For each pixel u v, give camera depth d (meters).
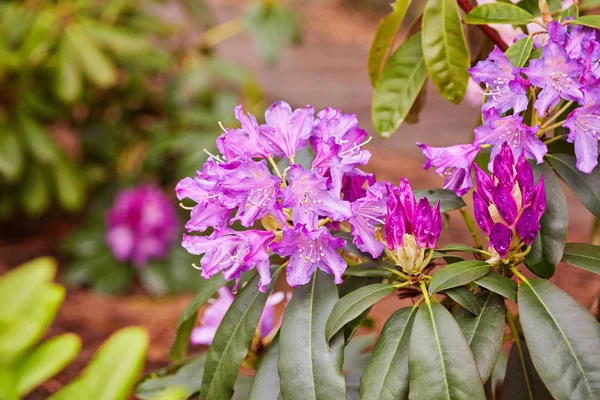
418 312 0.82
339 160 0.83
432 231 0.84
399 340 0.83
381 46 1.06
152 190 2.37
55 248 2.50
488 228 0.84
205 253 0.85
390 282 0.88
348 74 4.36
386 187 0.85
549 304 0.82
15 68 2.21
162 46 2.71
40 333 0.93
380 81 1.04
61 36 2.22
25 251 2.46
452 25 0.98
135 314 2.03
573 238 2.25
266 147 0.87
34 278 0.97
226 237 0.85
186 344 1.05
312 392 0.83
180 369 1.05
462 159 0.87
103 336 1.83
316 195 0.83
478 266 0.84
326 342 0.84
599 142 0.93
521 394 0.95
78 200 2.33
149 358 1.68
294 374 0.84
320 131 0.87
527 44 0.90
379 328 1.63
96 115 2.64
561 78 0.83
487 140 0.85
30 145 2.26
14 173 2.20
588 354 0.79
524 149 0.85
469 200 1.75
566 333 0.80
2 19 2.33
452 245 0.87
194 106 2.60
